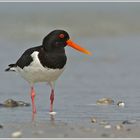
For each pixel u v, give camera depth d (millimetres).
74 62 22688
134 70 20953
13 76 20016
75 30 31531
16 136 10891
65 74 20281
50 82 14500
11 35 29203
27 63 14016
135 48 26000
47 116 13320
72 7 38469
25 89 17562
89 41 28312
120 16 35562
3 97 16109
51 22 32875
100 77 19672
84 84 18359
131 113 13695
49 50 13961
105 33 31203
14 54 23703
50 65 13914
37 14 34875
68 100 15633
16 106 14719
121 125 12016
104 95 16438
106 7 38875
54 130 11477
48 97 16250
